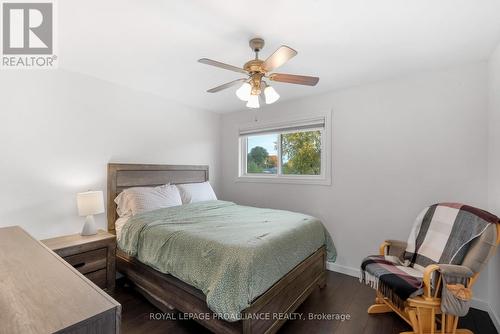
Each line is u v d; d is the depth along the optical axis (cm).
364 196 286
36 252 110
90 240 226
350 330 193
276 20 165
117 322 68
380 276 188
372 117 281
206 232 199
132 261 236
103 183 277
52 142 240
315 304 230
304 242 220
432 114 247
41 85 234
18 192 221
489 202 216
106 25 171
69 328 59
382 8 152
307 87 295
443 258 189
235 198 409
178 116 359
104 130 278
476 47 199
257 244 172
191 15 160
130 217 254
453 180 237
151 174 319
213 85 293
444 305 160
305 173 348
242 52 211
